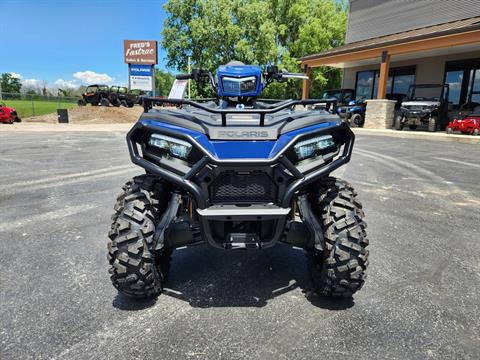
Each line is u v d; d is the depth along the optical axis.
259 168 2.22
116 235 2.38
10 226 4.16
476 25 13.50
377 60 21.03
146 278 2.40
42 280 2.87
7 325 2.28
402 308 2.50
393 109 18.08
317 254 2.65
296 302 2.58
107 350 2.05
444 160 9.18
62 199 5.39
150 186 2.54
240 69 3.12
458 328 2.28
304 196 2.49
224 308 2.50
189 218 2.45
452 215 4.68
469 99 17.55
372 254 3.42
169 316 2.39
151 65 32.84
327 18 34.00
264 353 2.03
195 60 33.97
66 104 46.59
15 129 18.70
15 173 7.39
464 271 3.08
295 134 2.33
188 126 2.35
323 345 2.10
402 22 21.31
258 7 32.28
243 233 2.38
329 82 34.44
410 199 5.45
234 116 2.66
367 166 8.27
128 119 27.58
